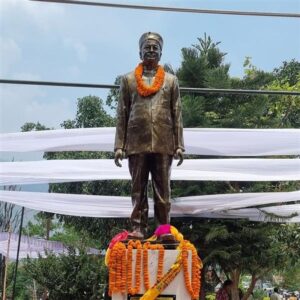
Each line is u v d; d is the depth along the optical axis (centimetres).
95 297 1838
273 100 2084
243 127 1778
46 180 1286
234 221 1709
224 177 1243
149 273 631
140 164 680
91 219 2167
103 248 2203
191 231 1694
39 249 2311
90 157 2317
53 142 1200
